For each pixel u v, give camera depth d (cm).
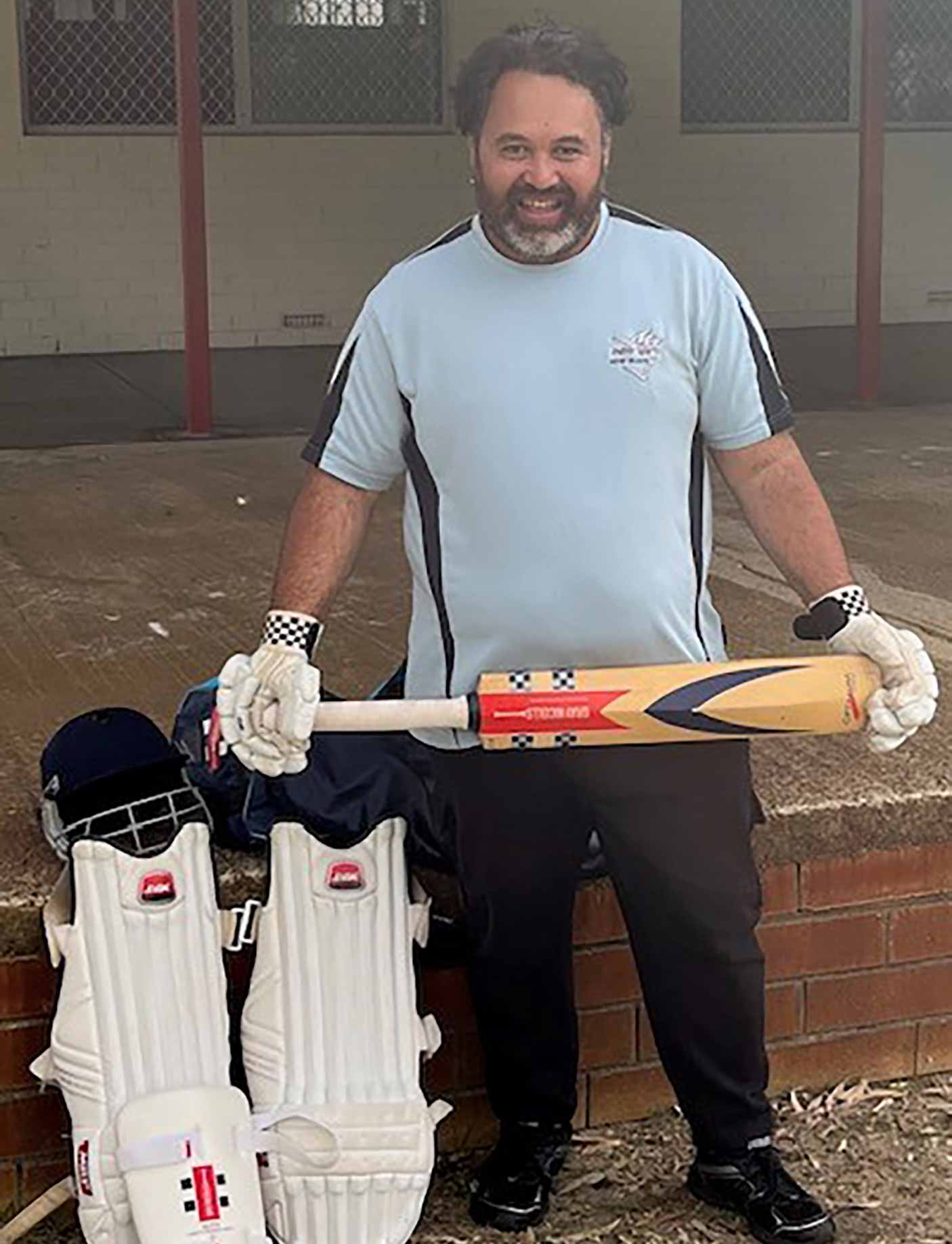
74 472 758
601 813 254
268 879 266
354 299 1355
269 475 743
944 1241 273
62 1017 247
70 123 1283
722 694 235
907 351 1279
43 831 292
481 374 237
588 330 236
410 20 1315
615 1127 303
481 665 247
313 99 1316
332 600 251
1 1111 273
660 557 243
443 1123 296
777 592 496
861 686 236
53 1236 274
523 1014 270
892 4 1409
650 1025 282
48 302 1309
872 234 1003
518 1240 272
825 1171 293
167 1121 240
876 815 304
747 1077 265
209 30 1284
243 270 1333
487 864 259
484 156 232
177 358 1291
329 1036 254
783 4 1377
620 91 234
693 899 253
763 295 1427
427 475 246
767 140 1398
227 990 273
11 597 505
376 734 279
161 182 1305
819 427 871
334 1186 245
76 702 395
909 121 1437
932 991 316
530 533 240
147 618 478
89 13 1269
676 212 1395
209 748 242
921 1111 309
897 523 614
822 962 309
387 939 260
